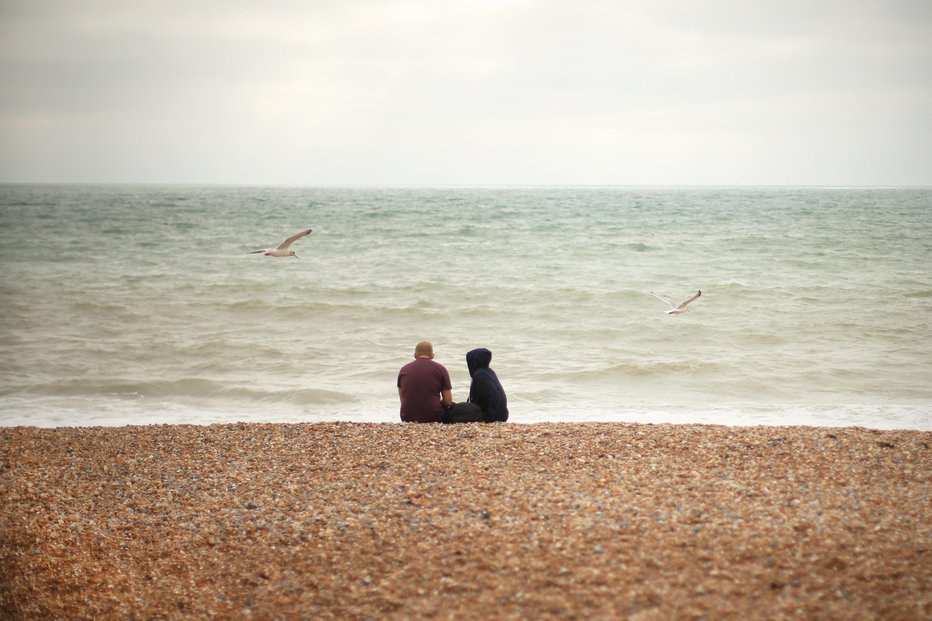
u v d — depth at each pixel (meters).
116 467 9.09
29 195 183.12
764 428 9.87
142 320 21.66
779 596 5.16
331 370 16.11
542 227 58.84
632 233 50.66
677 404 13.40
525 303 23.75
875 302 22.88
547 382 14.91
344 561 6.23
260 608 5.80
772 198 154.88
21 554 6.84
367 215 83.38
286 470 8.62
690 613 5.00
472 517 6.67
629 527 6.20
